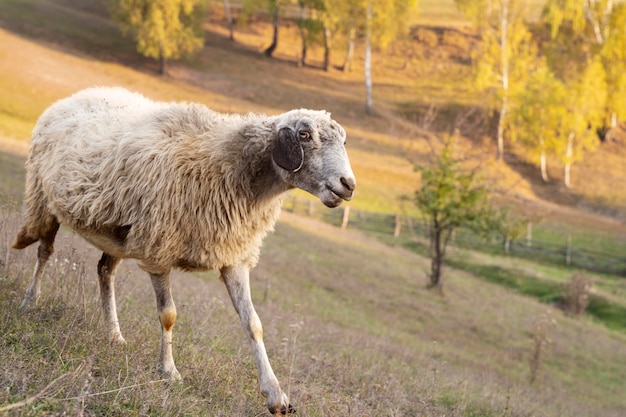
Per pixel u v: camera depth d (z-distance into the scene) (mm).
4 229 8664
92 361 5395
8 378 4785
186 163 5879
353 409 6578
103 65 56125
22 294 7152
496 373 15516
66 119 6824
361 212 38531
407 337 17125
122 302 8406
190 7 56781
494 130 57156
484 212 24578
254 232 6098
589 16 59531
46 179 6664
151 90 52844
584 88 49531
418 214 40250
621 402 17047
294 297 17516
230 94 56469
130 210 5977
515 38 53688
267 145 5840
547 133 50188
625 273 36344
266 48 69562
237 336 8945
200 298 10781
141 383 5250
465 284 28703
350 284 22312
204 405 5508
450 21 76188
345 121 55094
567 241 38562
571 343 22719
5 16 61781
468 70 66312
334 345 10883
